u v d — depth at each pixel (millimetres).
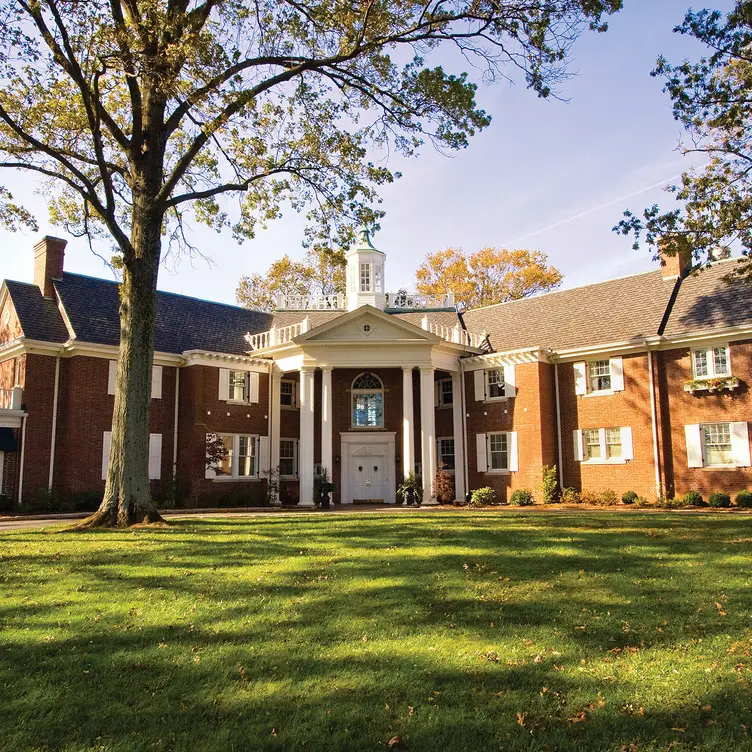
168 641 6375
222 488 27891
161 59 13797
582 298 30141
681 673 5410
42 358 25516
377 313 27266
